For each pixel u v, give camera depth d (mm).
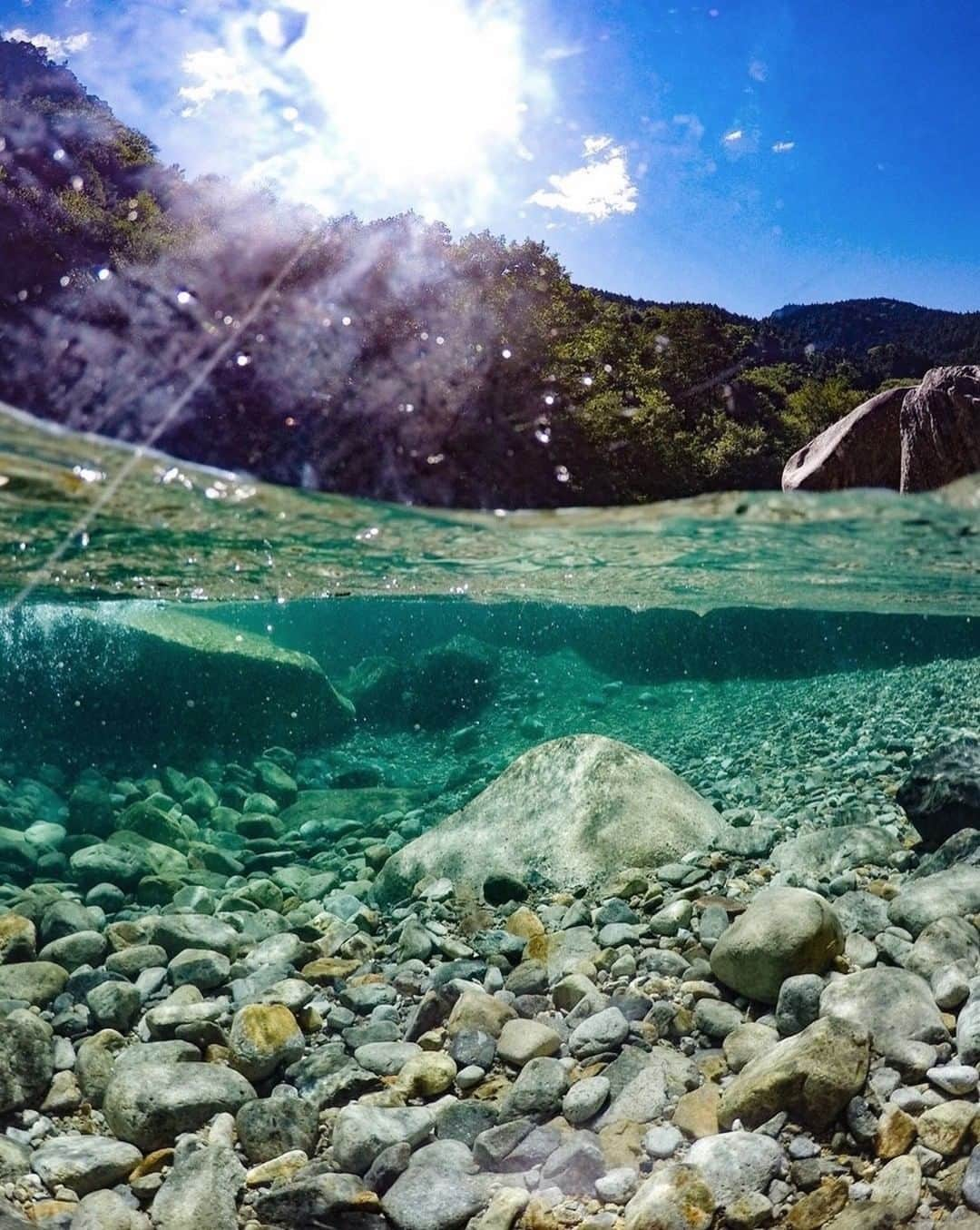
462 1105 906
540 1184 810
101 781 2480
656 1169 806
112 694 2818
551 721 3080
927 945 1038
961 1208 716
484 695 3287
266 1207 795
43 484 1292
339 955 1319
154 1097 924
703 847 1495
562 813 1565
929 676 2922
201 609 3840
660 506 1359
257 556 1845
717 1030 984
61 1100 976
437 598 2945
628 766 1611
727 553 1715
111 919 1565
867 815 1560
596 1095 891
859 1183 758
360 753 2984
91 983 1225
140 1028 1111
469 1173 824
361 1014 1143
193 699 2906
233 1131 909
